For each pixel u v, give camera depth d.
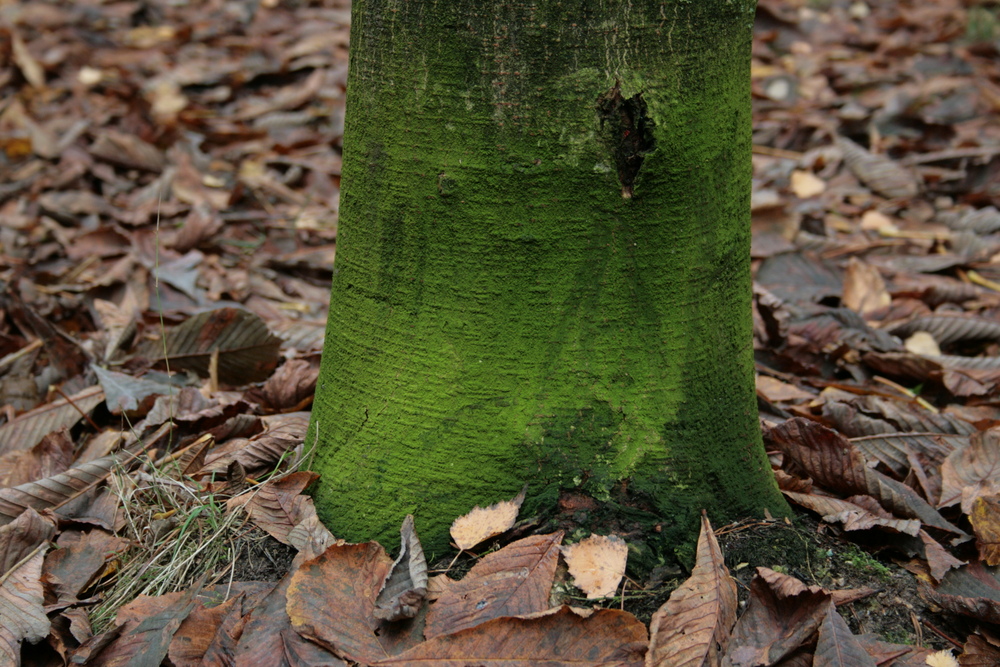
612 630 1.31
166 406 1.65
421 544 1.40
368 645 1.32
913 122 3.15
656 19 1.33
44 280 2.10
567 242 1.36
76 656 1.34
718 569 1.35
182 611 1.36
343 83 3.60
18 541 1.44
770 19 4.44
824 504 1.46
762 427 1.60
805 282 2.05
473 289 1.37
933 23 4.46
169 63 3.83
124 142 2.82
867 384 1.82
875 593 1.39
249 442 1.57
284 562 1.42
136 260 2.12
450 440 1.40
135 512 1.50
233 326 1.75
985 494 1.49
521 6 1.32
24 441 1.64
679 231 1.37
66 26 4.19
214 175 2.85
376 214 1.39
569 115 1.33
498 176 1.35
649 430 1.39
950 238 2.37
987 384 1.77
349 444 1.44
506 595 1.34
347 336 1.43
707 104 1.36
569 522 1.39
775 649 1.32
